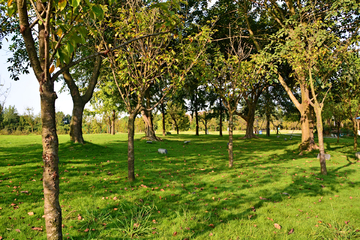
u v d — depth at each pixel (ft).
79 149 44.78
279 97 112.47
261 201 21.43
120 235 14.70
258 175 31.68
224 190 24.93
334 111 69.00
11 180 24.45
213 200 21.79
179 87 26.12
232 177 30.68
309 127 54.49
